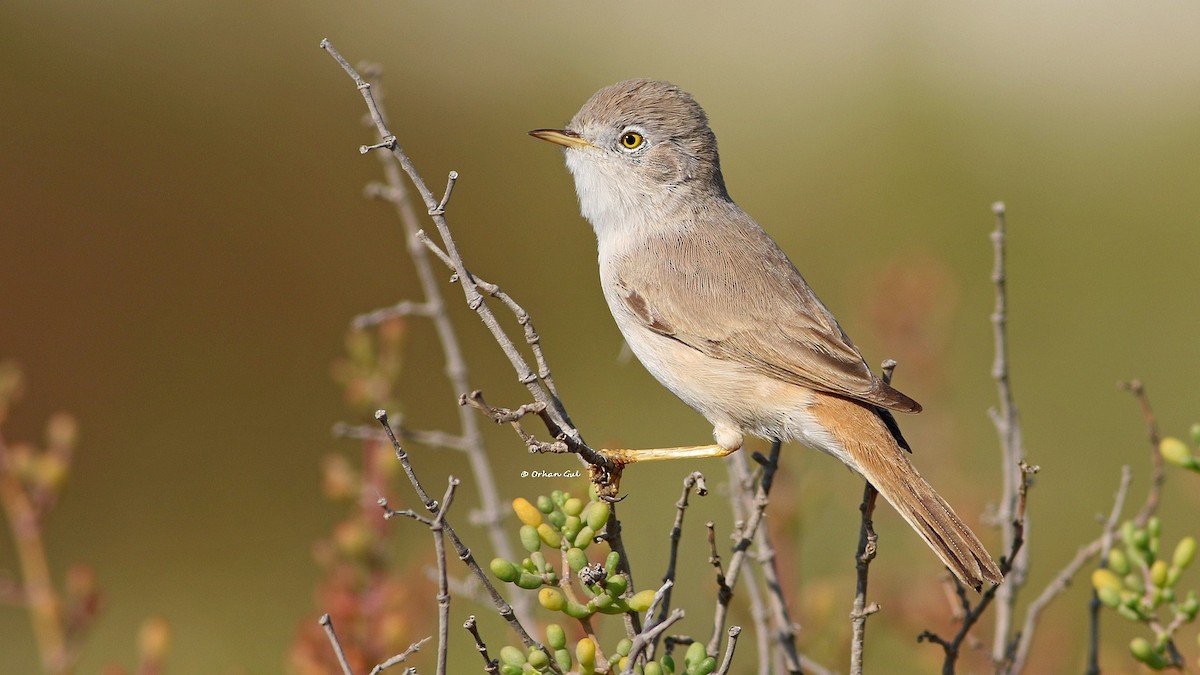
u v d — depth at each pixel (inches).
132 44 693.9
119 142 663.8
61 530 569.6
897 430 292.8
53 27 679.1
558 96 795.4
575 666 251.1
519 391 643.5
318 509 589.3
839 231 779.4
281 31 725.3
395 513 192.1
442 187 740.7
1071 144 825.5
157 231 657.6
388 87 740.7
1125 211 756.6
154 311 644.7
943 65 895.7
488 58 800.3
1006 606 275.0
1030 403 595.2
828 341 286.4
